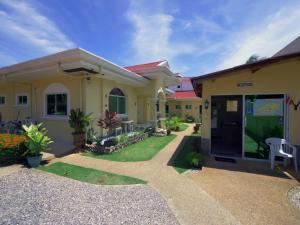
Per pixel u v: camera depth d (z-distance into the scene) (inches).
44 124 412.5
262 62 244.8
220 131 410.6
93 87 378.0
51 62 314.2
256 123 280.2
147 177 206.2
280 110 267.3
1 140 239.1
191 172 225.1
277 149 241.9
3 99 516.1
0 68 398.3
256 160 278.2
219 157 293.1
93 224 120.8
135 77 461.4
